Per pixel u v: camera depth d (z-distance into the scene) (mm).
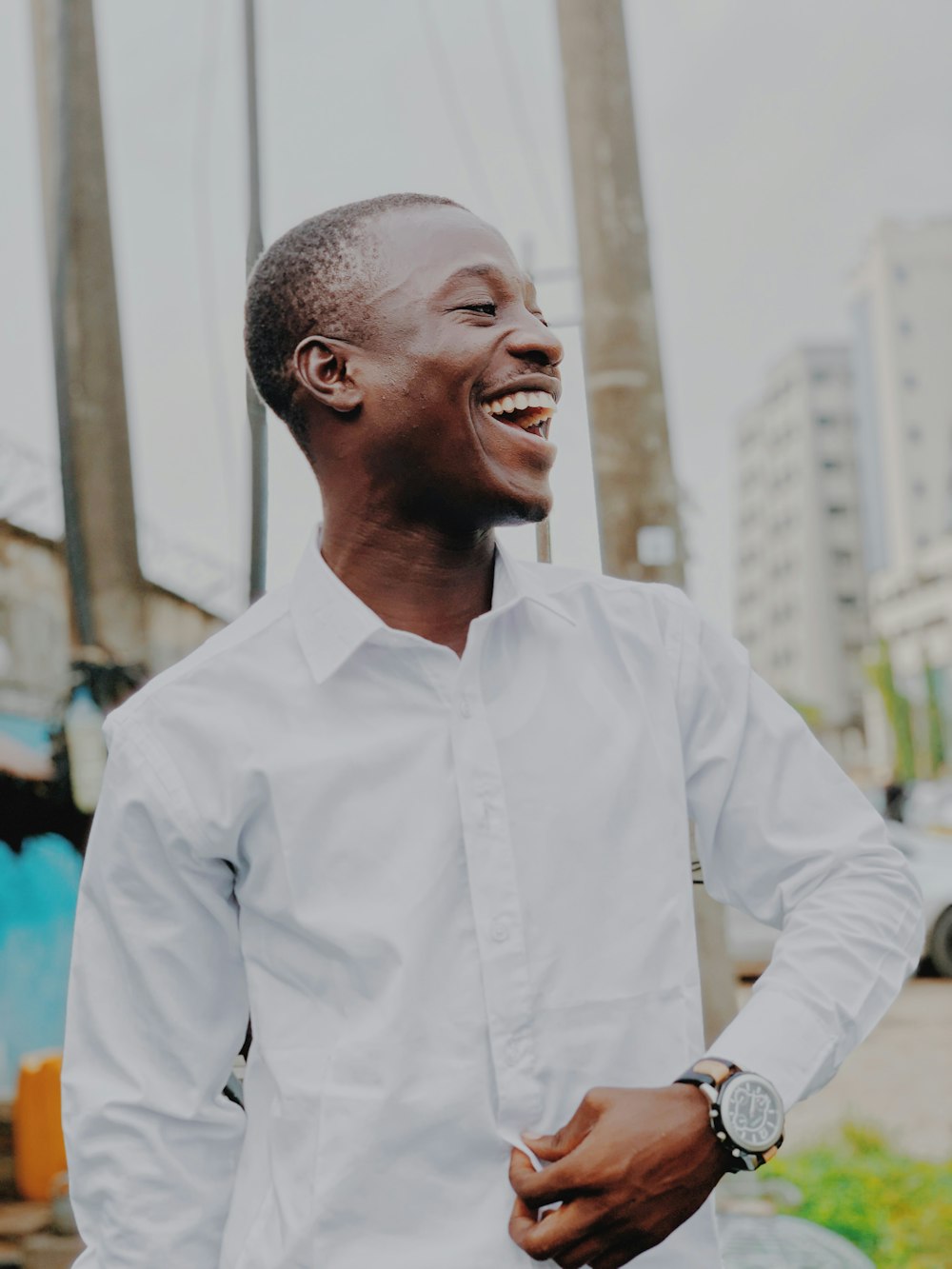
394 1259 1117
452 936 1174
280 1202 1165
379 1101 1131
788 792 1263
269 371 1349
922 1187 4031
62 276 4926
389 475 1254
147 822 1250
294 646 1276
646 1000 1173
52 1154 4992
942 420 61969
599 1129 1066
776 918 1286
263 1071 1236
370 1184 1128
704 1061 1117
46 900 5945
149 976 1254
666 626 1313
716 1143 1077
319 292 1271
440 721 1228
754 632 76375
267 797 1218
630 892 1192
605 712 1246
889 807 15133
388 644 1232
